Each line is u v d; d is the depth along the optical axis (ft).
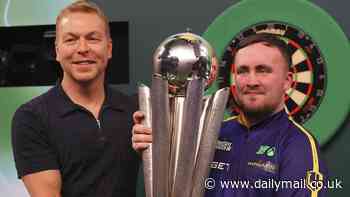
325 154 5.34
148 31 5.77
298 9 5.36
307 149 3.79
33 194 4.19
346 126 5.30
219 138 4.10
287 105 5.35
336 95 5.24
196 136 3.62
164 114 3.59
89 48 4.16
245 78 3.93
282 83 3.93
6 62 6.09
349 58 5.23
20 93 5.94
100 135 4.28
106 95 4.49
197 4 5.69
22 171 4.23
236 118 4.24
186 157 3.62
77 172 4.24
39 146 4.22
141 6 5.79
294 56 5.35
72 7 4.23
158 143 3.62
